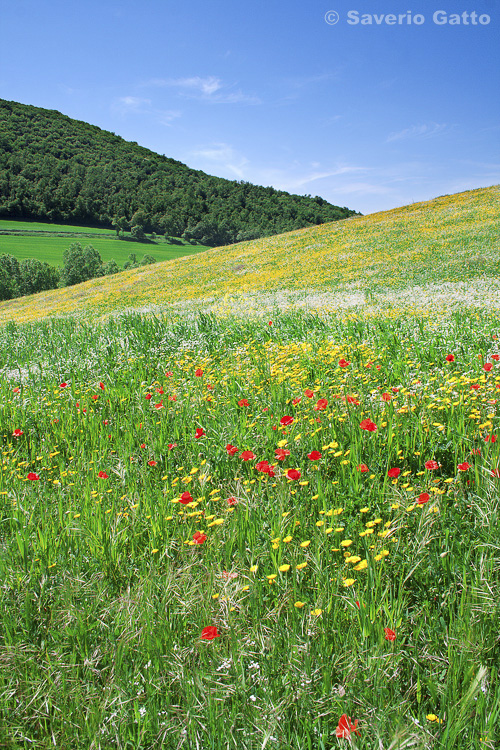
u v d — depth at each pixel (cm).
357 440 319
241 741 151
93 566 242
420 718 152
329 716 158
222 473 334
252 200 14838
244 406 441
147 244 12631
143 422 466
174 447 386
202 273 3381
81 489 336
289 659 172
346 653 171
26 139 18162
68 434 468
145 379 709
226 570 227
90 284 4116
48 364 834
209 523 259
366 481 284
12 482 364
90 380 732
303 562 215
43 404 601
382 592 195
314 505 269
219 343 882
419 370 495
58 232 12744
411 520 241
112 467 363
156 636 188
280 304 1761
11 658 190
